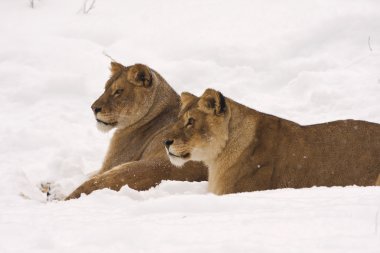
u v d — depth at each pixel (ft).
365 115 50.85
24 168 46.11
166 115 43.83
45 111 56.18
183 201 24.49
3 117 55.16
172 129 35.35
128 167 38.75
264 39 65.41
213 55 64.03
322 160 34.24
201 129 34.78
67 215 24.76
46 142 51.03
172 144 34.94
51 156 48.65
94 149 50.19
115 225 21.81
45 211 26.04
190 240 19.61
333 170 34.12
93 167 47.80
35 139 51.19
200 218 22.08
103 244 19.74
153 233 20.43
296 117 52.90
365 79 56.65
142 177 38.32
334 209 21.97
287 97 56.95
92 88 60.34
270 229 20.17
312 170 34.17
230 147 34.76
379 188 25.94
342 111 52.42
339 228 19.83
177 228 20.85
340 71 58.75
